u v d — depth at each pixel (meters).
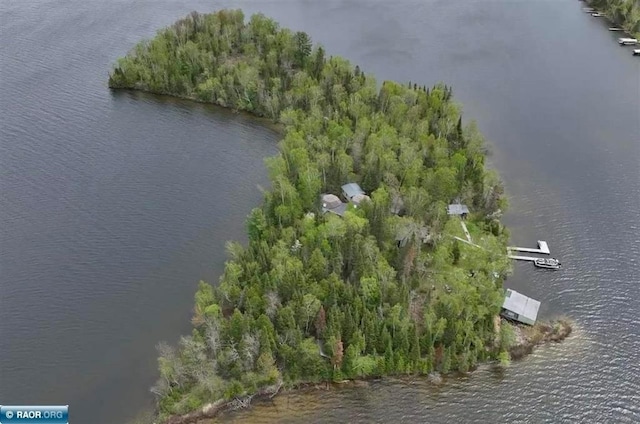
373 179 183.75
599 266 166.38
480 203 179.25
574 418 131.38
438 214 167.00
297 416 132.38
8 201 197.75
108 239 182.25
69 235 184.00
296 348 137.25
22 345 150.25
